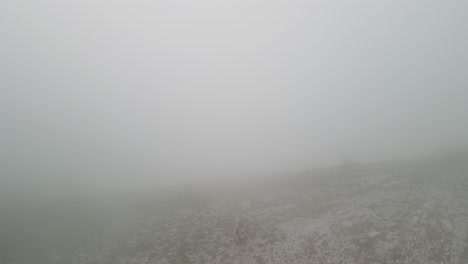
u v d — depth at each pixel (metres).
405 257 19.98
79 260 25.56
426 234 22.38
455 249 20.11
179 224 30.94
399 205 28.38
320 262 20.67
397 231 23.44
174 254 24.22
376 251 21.16
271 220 29.17
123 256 25.23
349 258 20.73
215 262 22.14
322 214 29.11
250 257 22.36
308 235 24.94
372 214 27.27
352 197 32.81
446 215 24.83
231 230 27.67
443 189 30.98
